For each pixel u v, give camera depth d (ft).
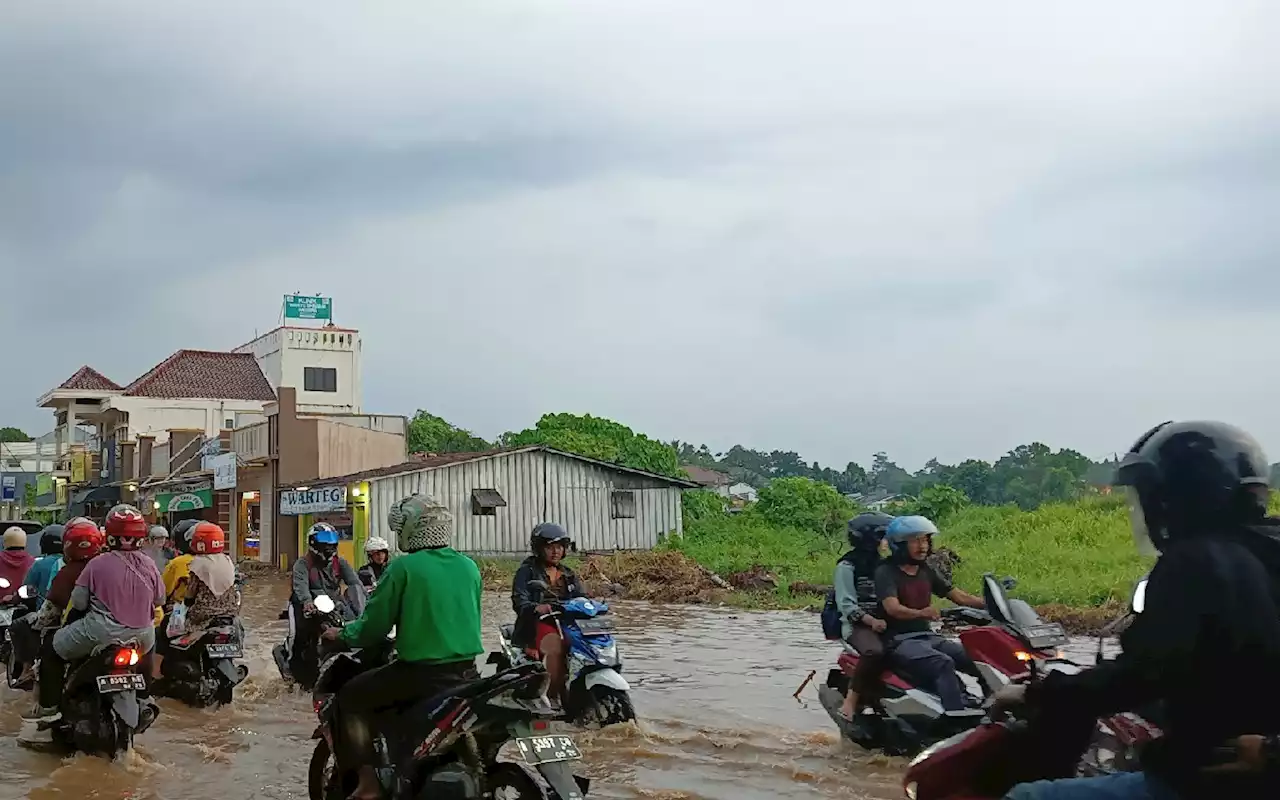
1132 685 8.20
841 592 24.49
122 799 21.67
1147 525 8.57
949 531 80.02
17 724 28.86
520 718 16.28
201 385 161.68
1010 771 8.82
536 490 100.12
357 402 170.40
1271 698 7.73
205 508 128.47
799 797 20.86
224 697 31.78
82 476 163.73
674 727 27.27
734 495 234.38
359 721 17.85
